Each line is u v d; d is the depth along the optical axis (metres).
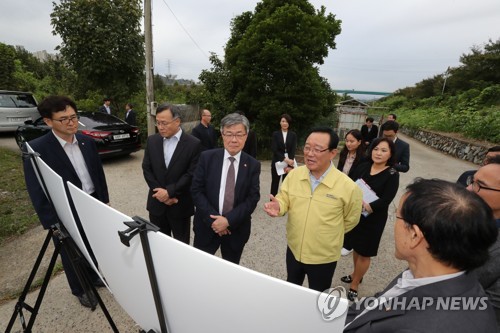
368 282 2.55
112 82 9.67
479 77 22.22
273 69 7.40
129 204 4.05
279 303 0.51
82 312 2.00
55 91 14.11
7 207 3.75
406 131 19.98
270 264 2.76
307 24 7.43
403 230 0.73
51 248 2.80
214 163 1.98
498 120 9.89
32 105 8.61
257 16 8.07
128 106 8.40
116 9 9.02
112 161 6.32
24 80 16.17
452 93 23.92
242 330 0.59
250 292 0.53
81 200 0.90
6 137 8.62
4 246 2.85
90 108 9.77
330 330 0.49
